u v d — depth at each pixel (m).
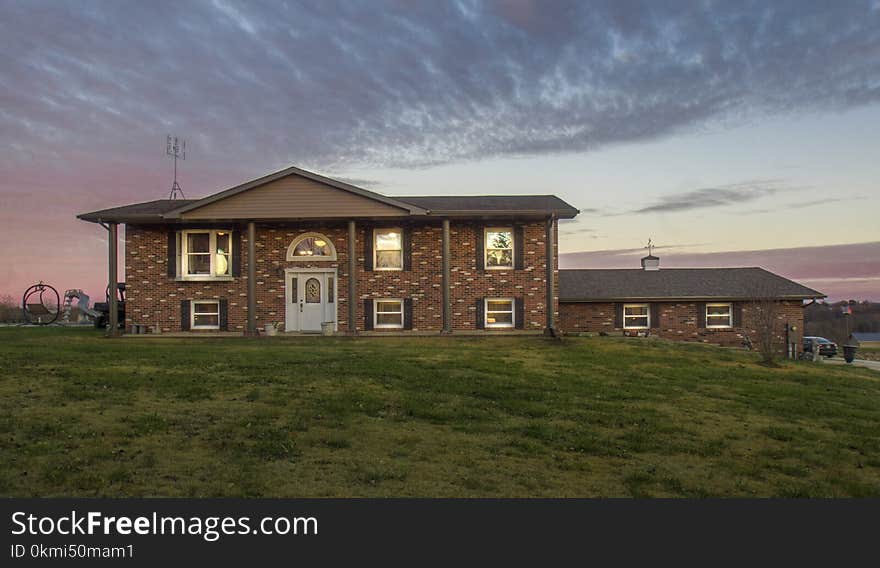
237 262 25.44
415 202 26.41
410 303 25.39
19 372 13.33
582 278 34.38
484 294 25.41
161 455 7.99
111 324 24.05
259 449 8.34
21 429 8.88
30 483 6.99
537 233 25.52
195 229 25.45
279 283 25.31
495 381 13.91
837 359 35.00
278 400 11.14
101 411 10.03
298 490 7.13
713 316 31.89
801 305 32.22
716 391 14.22
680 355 20.17
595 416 10.99
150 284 25.42
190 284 25.38
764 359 20.48
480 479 7.69
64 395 11.11
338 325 25.27
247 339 22.44
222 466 7.71
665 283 33.50
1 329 27.86
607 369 16.56
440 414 10.52
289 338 22.75
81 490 6.86
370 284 25.41
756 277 34.16
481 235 25.50
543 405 11.67
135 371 13.84
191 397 11.20
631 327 31.89
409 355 17.69
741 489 7.79
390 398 11.69
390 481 7.51
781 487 7.91
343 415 10.28
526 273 25.42
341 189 23.94
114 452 7.98
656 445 9.40
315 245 25.50
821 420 11.84
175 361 15.59
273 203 23.98
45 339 21.70
